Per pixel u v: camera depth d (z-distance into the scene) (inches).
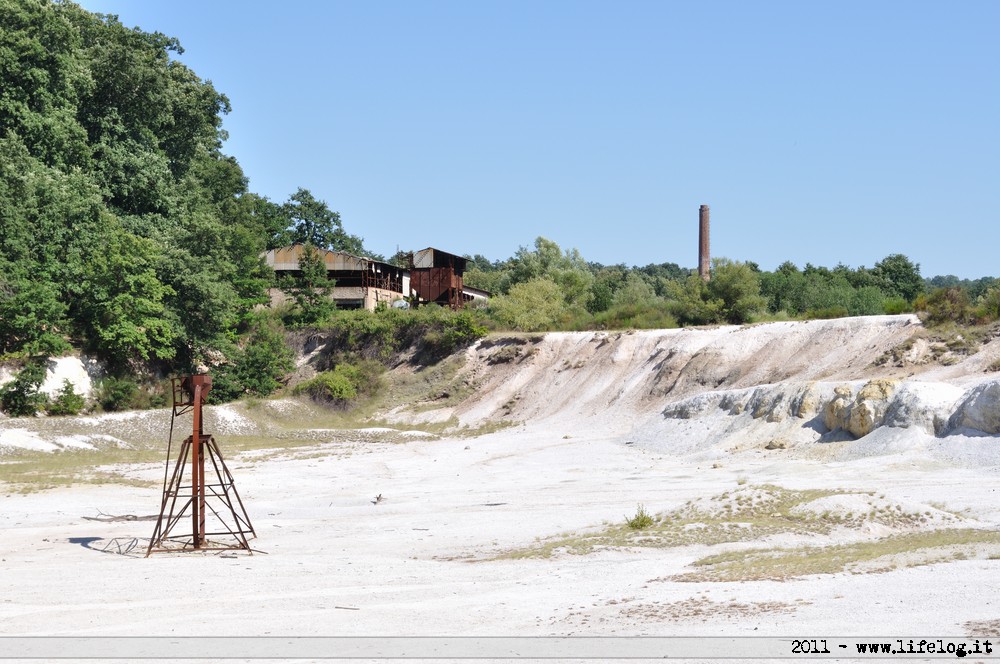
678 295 2770.7
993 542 711.1
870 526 863.1
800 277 3422.7
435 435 2289.6
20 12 2488.9
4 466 1685.5
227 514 1203.9
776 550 775.7
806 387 1620.3
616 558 789.2
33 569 831.1
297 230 4643.2
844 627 467.2
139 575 788.0
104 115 2822.3
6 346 2405.3
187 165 3176.7
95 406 2354.8
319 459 1857.8
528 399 2459.4
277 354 2859.3
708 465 1486.2
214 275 2691.9
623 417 2117.4
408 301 3442.4
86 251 2512.3
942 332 1840.6
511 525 1003.9
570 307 3218.5
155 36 3184.1
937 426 1358.3
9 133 2468.0
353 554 883.4
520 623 547.8
